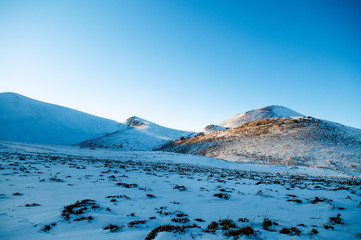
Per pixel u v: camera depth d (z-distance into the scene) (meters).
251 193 12.64
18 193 9.62
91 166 23.02
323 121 69.69
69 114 198.88
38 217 6.83
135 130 176.38
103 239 5.36
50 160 26.17
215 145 72.56
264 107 184.62
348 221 7.47
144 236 5.71
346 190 13.76
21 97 183.62
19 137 135.25
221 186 14.95
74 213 7.31
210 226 6.68
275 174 29.16
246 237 5.69
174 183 15.52
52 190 10.84
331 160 43.25
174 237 5.44
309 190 14.20
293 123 70.75
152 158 46.12
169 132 187.62
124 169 22.39
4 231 5.54
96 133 182.25
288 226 6.95
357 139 55.25
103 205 8.66
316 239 5.78
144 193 11.60
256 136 68.69
